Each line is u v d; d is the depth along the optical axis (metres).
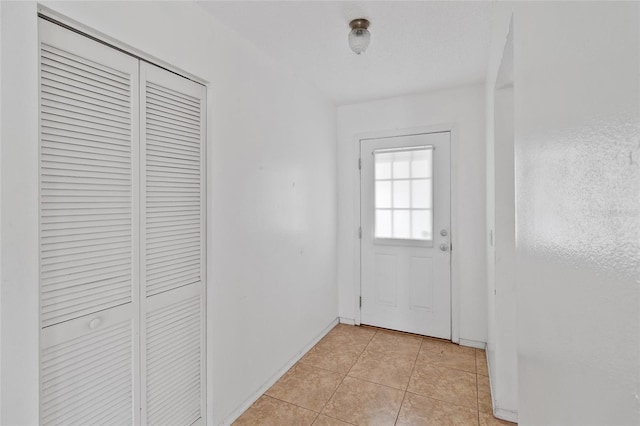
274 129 2.25
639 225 0.33
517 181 0.94
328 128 3.08
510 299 1.84
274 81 2.24
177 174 1.56
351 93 2.93
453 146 2.81
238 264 1.91
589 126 0.44
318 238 2.89
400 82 2.67
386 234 3.12
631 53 0.33
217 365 1.74
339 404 1.98
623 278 0.35
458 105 2.79
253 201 2.04
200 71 1.63
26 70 0.97
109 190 1.26
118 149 1.29
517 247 0.95
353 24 1.77
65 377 1.12
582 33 0.46
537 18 0.70
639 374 0.33
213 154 1.72
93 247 1.21
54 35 1.08
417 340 2.89
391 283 3.11
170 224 1.52
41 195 1.06
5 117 0.93
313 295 2.80
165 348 1.50
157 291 1.46
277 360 2.27
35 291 0.99
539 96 0.68
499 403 1.84
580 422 0.47
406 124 2.99
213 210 1.72
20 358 0.96
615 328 0.37
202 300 1.70
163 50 1.43
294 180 2.51
